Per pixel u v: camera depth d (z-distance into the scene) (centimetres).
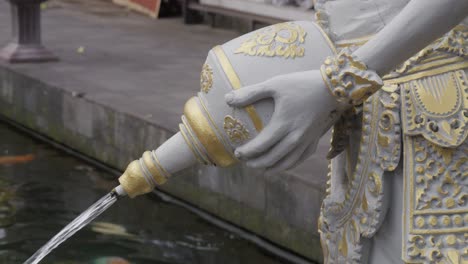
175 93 735
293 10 1034
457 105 169
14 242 491
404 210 173
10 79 820
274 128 167
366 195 179
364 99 165
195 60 920
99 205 205
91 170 667
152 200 594
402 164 175
